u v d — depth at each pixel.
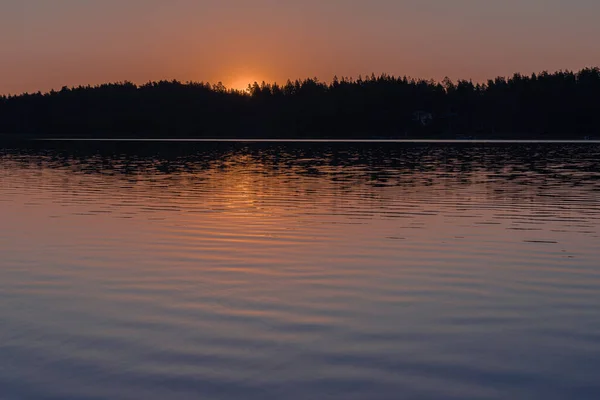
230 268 13.91
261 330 9.78
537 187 32.47
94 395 7.66
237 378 8.11
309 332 9.70
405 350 8.98
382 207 24.50
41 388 7.84
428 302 11.27
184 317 10.38
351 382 8.00
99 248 16.14
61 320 10.22
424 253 15.57
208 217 21.80
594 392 7.69
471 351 8.95
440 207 24.45
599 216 22.00
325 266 14.12
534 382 7.96
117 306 10.98
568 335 9.53
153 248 16.17
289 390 7.79
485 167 50.12
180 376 8.16
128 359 8.66
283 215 22.33
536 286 12.37
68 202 26.23
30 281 12.70
